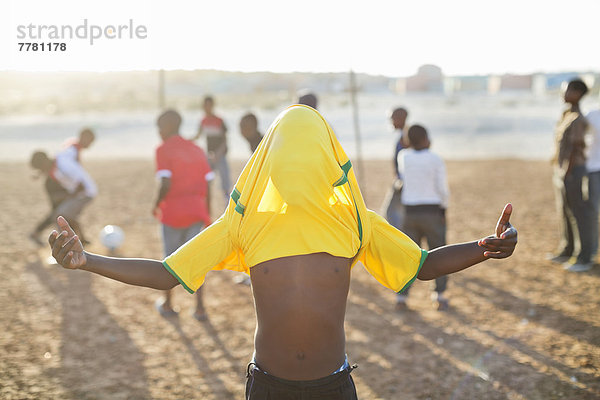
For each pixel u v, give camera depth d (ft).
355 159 59.41
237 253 8.38
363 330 18.26
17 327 18.54
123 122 111.14
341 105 146.51
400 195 22.56
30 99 196.75
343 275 7.86
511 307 19.70
